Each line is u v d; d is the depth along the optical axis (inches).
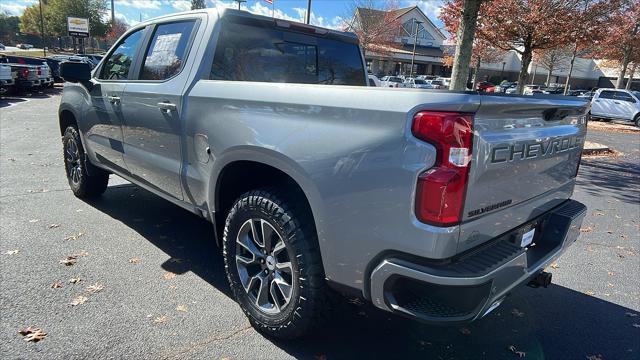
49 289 125.9
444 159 74.8
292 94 95.8
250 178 116.9
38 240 158.6
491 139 80.7
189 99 121.6
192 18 133.3
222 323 115.0
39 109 583.8
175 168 129.7
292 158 93.0
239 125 105.4
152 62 143.3
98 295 124.6
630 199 290.4
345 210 86.0
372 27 1539.1
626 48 929.5
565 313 133.3
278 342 108.7
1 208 189.5
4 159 286.0
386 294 82.4
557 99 98.8
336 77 159.9
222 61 126.6
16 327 107.9
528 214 100.4
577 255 182.2
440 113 74.6
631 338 121.4
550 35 450.3
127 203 205.6
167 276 137.9
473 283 76.0
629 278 161.3
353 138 83.9
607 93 863.7
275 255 103.9
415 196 76.5
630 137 685.9
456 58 274.1
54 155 305.4
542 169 100.2
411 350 109.5
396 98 79.4
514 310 133.5
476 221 82.1
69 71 161.8
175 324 113.3
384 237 81.2
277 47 140.2
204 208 125.3
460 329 120.5
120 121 153.2
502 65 2479.1
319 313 98.3
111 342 104.6
